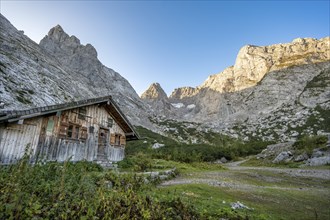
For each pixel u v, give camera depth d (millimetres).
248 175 27969
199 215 7816
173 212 7539
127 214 5871
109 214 5691
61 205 5727
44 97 42750
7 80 36500
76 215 5375
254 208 10320
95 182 9930
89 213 5359
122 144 22219
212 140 140625
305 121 138000
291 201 13227
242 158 80312
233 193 14133
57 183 6957
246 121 185625
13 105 29219
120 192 7934
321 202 13461
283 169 39062
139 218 6086
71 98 60438
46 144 13727
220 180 20734
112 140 20578
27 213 4938
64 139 15148
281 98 193000
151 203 7434
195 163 40156
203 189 13898
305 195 15617
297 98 179500
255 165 54594
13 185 5688
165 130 164500
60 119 14977
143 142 92625
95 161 17891
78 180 8086
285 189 18438
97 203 6102
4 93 31016
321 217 9930
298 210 11047
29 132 12773
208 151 72312
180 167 30203
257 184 20875
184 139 144000
